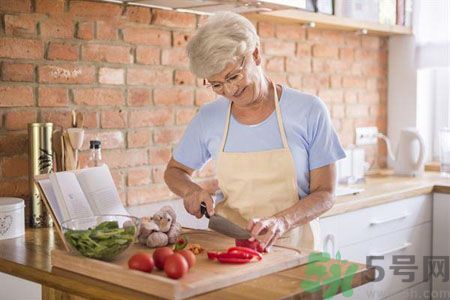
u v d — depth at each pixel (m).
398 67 3.84
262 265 1.59
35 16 2.26
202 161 2.18
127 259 1.67
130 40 2.55
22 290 1.92
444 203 3.23
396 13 3.62
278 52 3.16
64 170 2.20
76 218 1.78
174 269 1.47
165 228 1.84
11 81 2.21
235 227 1.78
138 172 2.62
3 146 2.21
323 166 1.99
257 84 1.89
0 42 2.18
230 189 2.08
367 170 3.62
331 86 3.49
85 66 2.41
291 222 1.81
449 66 3.60
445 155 3.61
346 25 3.25
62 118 2.36
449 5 3.58
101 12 2.44
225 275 1.50
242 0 2.41
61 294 1.70
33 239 2.04
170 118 2.72
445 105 3.87
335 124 3.54
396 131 3.88
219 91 1.85
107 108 2.49
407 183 3.27
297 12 2.97
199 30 1.79
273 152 1.99
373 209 2.88
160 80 2.67
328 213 2.59
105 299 1.47
